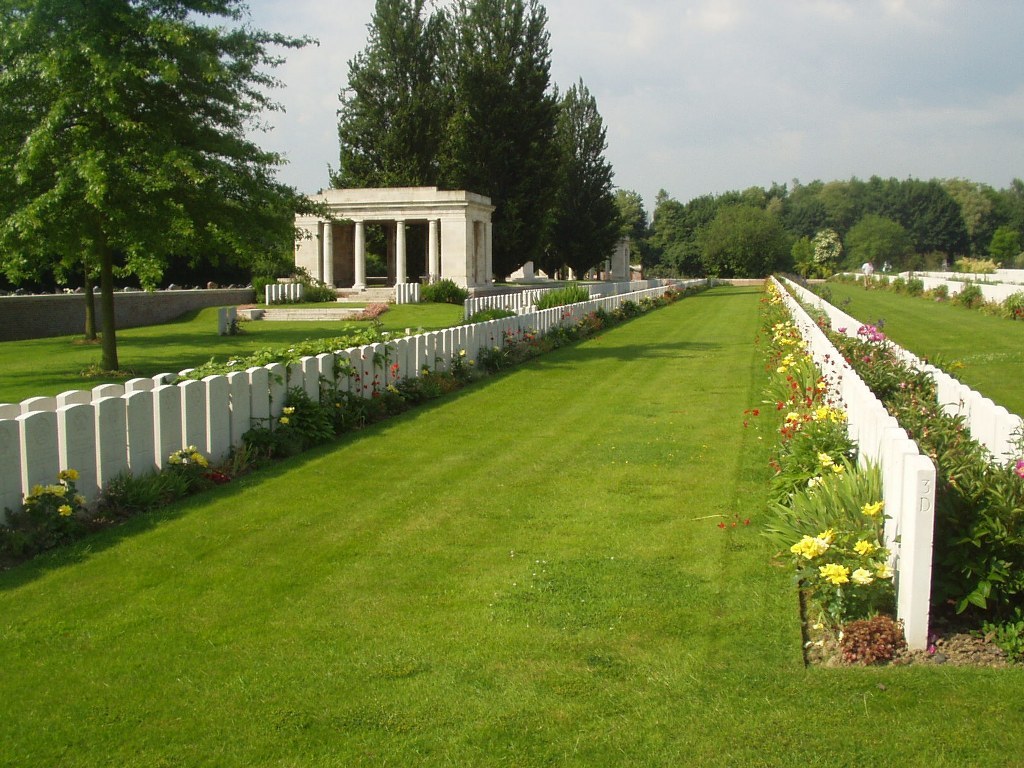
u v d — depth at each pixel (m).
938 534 4.54
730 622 4.80
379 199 42.81
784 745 3.59
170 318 32.28
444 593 5.35
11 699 4.09
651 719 3.83
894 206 110.00
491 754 3.61
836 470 5.86
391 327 27.66
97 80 13.26
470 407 12.15
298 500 7.39
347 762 3.57
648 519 6.80
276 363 9.45
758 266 85.31
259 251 16.34
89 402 6.98
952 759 3.44
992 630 4.44
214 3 15.30
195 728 3.83
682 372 15.82
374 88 46.91
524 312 20.05
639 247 105.12
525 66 46.00
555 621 4.89
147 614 5.04
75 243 14.77
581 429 10.55
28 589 5.40
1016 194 128.88
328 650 4.57
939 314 28.77
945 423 6.54
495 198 47.16
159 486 7.14
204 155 14.98
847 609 4.52
